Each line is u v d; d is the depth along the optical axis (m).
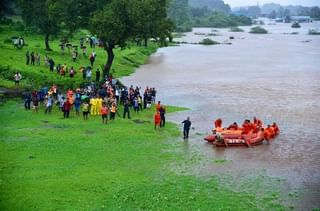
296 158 30.05
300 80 67.12
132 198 22.50
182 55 105.94
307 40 166.88
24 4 67.12
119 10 50.06
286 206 22.12
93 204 21.67
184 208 21.53
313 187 24.73
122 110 43.06
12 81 48.25
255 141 33.16
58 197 22.25
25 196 22.22
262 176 26.34
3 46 65.06
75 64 62.97
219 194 23.39
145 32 50.97
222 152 31.12
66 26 55.69
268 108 46.28
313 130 37.62
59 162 27.34
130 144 31.83
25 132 33.59
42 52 66.50
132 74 70.81
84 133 34.03
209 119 40.94
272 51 120.62
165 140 33.50
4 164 26.64
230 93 55.19
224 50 122.31
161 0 52.88
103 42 53.69
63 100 40.69
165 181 25.02
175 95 53.38
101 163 27.58
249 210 21.50
